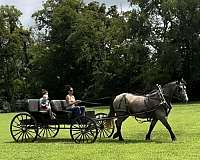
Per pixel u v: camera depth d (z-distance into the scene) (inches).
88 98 2987.2
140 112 810.8
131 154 625.3
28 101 868.0
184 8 2613.2
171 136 782.5
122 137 872.9
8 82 3314.5
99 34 3038.9
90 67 3100.4
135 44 2751.0
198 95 2787.9
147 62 2770.7
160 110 795.4
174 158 580.1
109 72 2918.3
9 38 3297.2
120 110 828.0
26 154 671.1
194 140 772.0
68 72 3159.5
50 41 3223.4
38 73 3196.4
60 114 854.5
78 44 3026.6
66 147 735.7
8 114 2389.3
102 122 836.0
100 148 703.7
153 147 692.1
